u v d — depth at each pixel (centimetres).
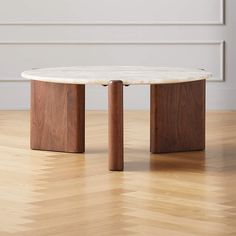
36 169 487
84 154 534
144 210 390
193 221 369
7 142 577
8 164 502
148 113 720
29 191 430
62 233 350
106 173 476
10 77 740
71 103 534
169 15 732
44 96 541
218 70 738
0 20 734
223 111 734
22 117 696
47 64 738
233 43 735
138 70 553
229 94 739
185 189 435
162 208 394
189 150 545
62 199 412
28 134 611
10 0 731
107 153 538
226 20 733
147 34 734
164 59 737
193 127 544
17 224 364
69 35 735
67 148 539
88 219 373
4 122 669
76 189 435
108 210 390
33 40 736
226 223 366
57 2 731
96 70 554
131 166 495
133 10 732
